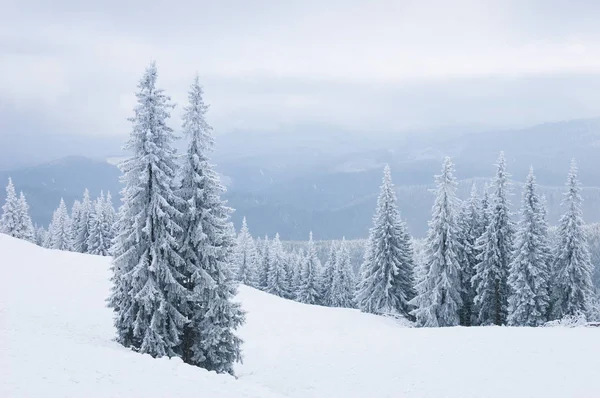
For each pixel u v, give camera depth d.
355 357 22.36
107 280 34.09
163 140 20.14
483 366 19.42
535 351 20.47
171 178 20.58
